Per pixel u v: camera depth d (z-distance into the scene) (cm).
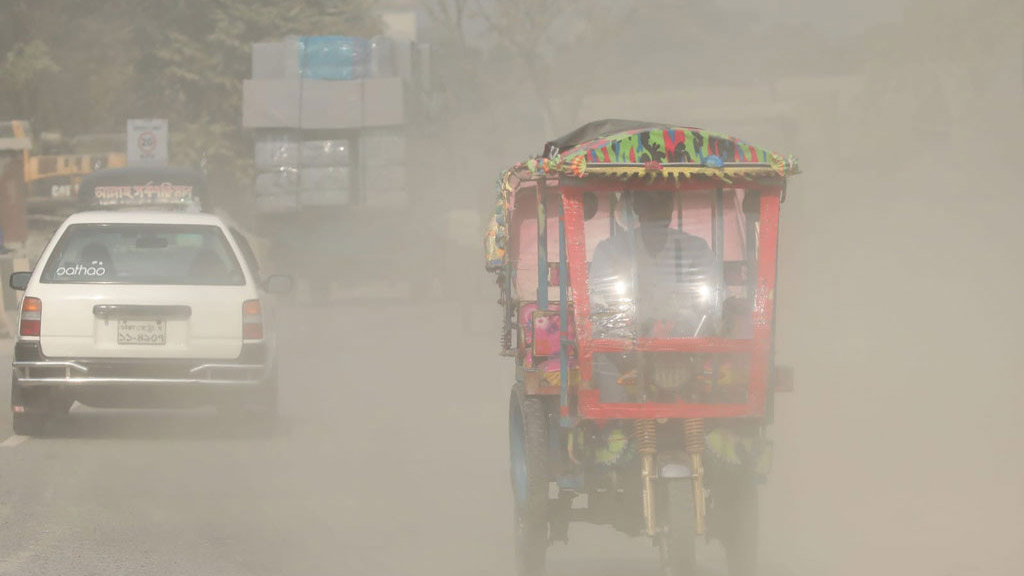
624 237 1653
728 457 1559
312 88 8756
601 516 1658
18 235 6366
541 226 1683
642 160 1596
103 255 3020
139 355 2948
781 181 1623
